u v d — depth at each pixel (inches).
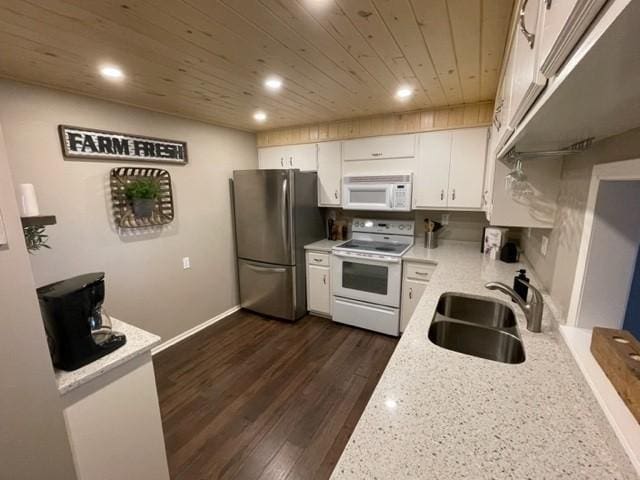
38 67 64.9
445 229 127.2
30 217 51.4
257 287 134.3
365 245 128.0
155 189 98.5
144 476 51.4
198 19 47.4
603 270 40.8
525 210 64.3
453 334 59.9
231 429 73.7
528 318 51.1
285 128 138.3
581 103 23.4
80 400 42.3
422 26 50.6
